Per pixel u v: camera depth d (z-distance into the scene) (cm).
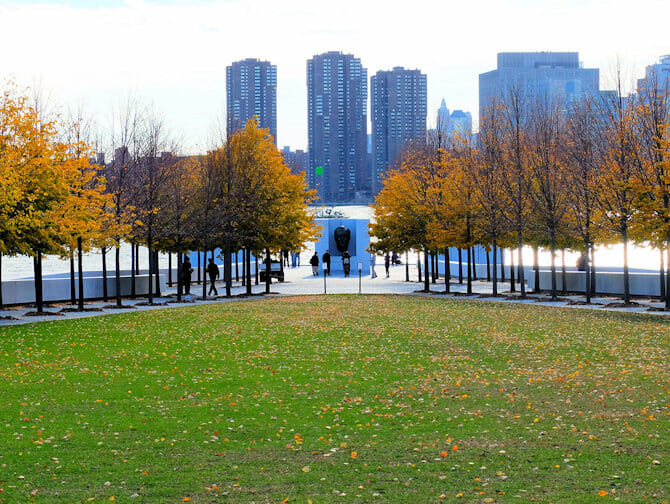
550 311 2808
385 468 1022
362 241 6066
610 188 2897
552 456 1052
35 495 920
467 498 902
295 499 909
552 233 3219
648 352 1845
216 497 917
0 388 1502
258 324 2538
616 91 3084
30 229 2661
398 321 2580
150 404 1386
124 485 959
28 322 2594
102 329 2408
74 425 1237
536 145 3438
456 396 1441
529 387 1502
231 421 1269
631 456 1035
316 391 1497
